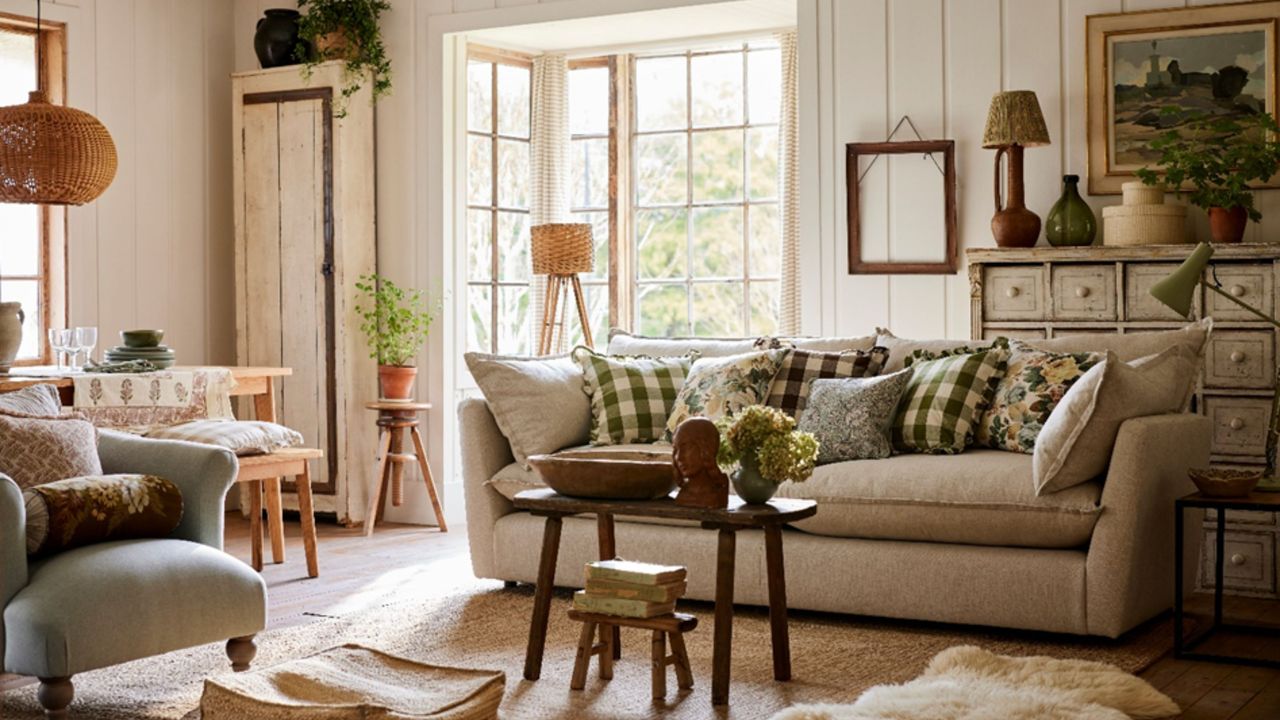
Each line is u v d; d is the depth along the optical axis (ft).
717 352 18.35
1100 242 18.88
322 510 23.66
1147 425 13.99
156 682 12.99
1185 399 15.53
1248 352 16.90
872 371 17.10
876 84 20.31
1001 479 14.47
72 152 18.93
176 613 11.98
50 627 11.17
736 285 25.26
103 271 23.18
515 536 17.15
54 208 22.66
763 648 14.15
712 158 25.35
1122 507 13.85
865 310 20.52
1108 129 18.79
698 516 12.18
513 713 11.89
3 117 18.78
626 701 12.23
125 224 23.53
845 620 15.48
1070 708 11.21
